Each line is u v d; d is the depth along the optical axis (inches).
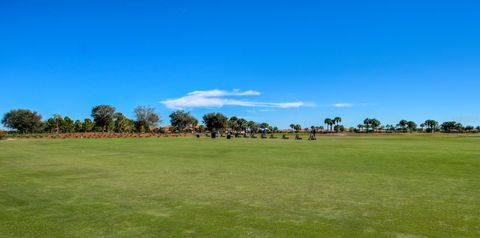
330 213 433.7
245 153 1403.8
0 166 975.6
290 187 612.4
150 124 7372.1
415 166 909.8
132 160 1135.0
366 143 2249.0
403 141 2588.6
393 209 450.6
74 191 586.2
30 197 538.6
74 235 356.2
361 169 859.4
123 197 534.3
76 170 876.0
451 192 559.5
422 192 560.4
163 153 1434.5
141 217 419.5
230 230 367.9
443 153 1326.3
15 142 2760.8
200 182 671.1
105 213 439.5
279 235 350.9
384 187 607.8
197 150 1604.3
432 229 366.3
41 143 2534.5
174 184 650.2
